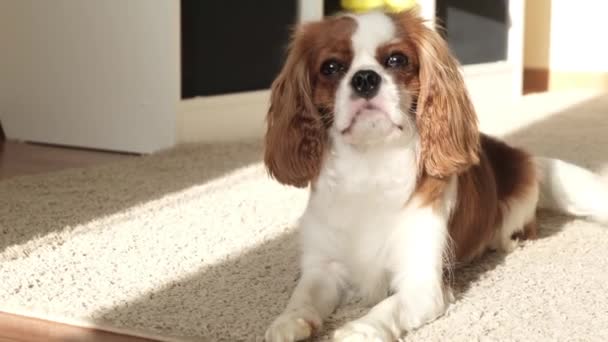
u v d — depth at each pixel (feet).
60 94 7.84
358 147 4.51
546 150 7.25
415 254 4.49
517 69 10.52
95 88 7.67
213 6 7.65
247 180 6.50
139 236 5.37
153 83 7.41
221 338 4.21
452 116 4.57
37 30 7.86
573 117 8.92
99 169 6.78
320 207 4.62
